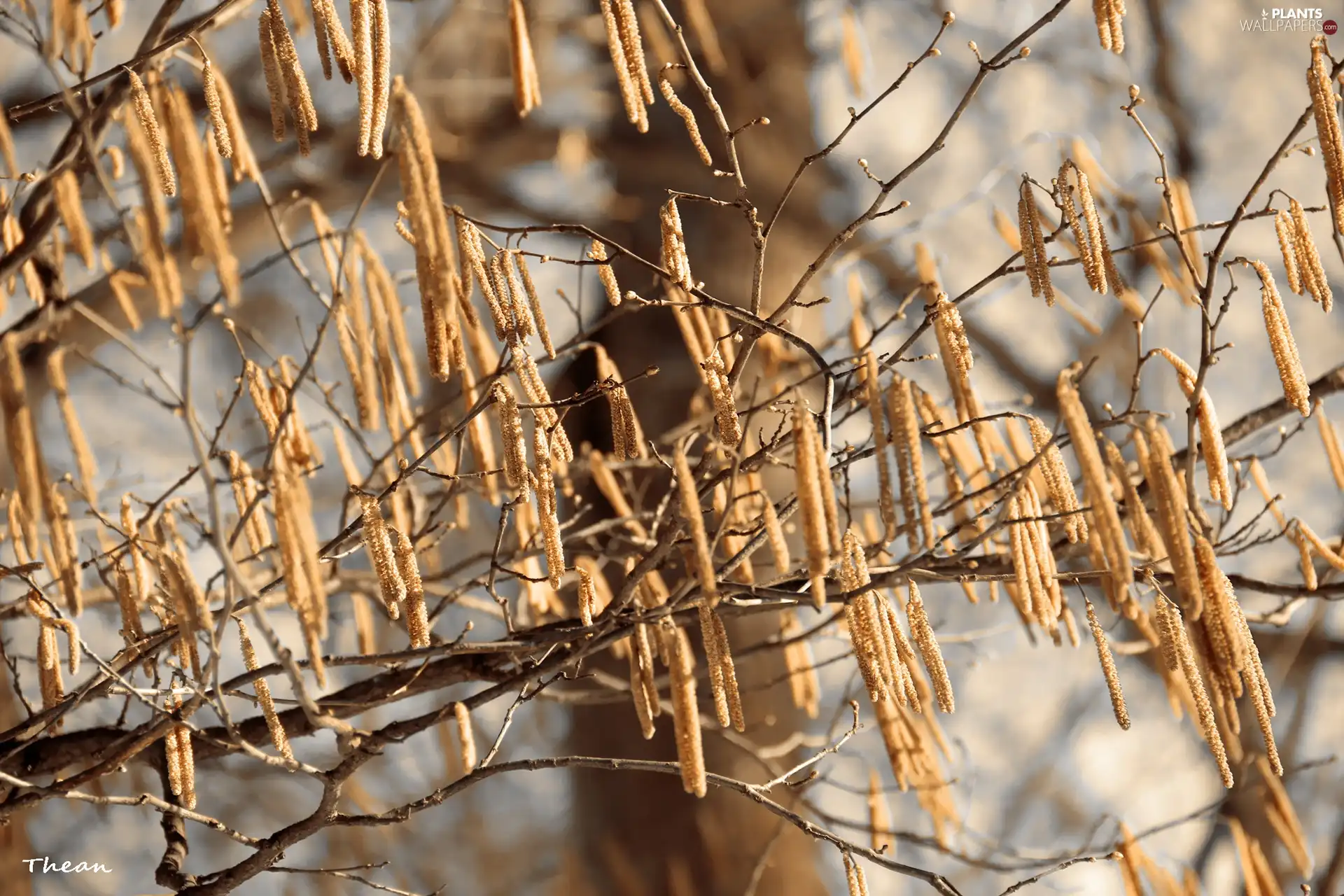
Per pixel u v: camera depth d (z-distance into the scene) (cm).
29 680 709
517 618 618
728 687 589
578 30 959
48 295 607
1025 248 590
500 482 620
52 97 599
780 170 921
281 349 1134
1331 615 1005
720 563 595
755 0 937
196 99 882
